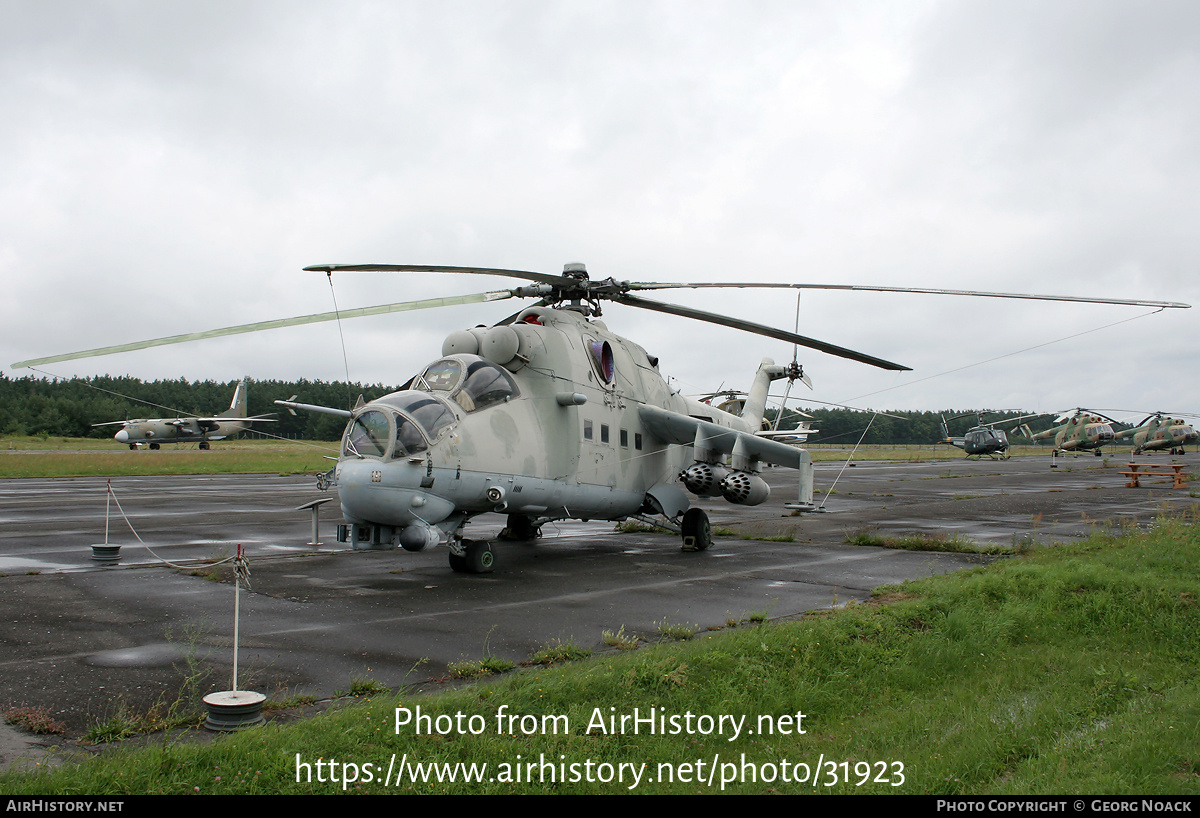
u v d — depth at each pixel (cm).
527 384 1371
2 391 9888
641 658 693
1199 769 527
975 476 4528
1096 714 646
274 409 10600
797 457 1606
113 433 9112
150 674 676
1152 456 7994
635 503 1634
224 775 437
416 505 1152
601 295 1512
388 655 763
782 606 1047
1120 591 1034
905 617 892
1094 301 1139
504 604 1040
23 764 467
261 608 979
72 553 1416
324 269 1137
